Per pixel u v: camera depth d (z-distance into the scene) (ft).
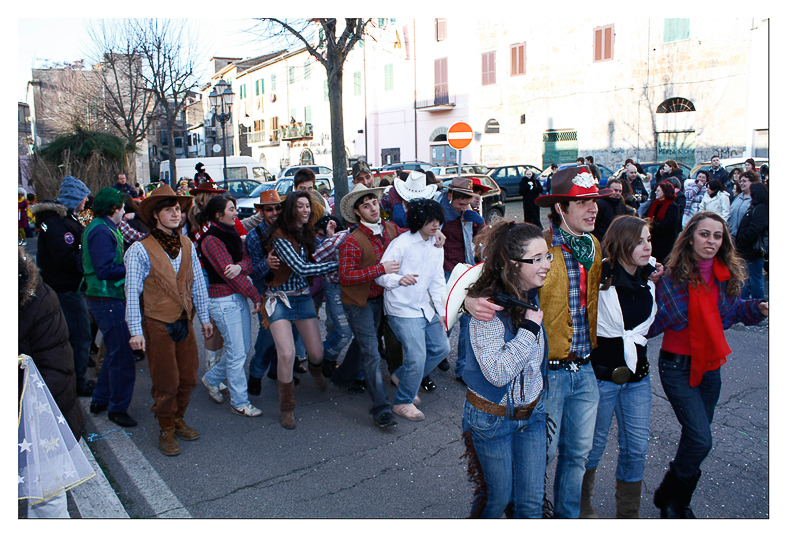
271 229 13.89
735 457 12.65
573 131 82.64
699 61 68.44
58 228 15.26
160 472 12.10
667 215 22.38
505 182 72.49
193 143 171.01
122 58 68.95
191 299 13.01
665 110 72.79
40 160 52.54
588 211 8.93
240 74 156.76
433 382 17.10
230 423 14.42
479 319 7.79
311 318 14.53
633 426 9.72
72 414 9.18
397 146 109.29
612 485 11.76
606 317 9.36
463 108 96.37
